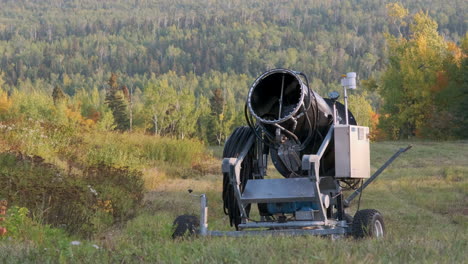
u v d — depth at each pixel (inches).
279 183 380.5
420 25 2979.8
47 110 3408.0
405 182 996.6
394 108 2933.1
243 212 383.2
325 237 366.6
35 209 463.8
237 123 6053.2
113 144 1082.7
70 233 450.9
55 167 708.0
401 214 666.2
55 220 460.4
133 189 709.9
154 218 562.3
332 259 261.7
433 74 2755.9
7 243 355.6
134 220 547.8
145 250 292.8
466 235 407.2
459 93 2701.8
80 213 488.4
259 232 361.1
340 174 389.1
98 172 728.3
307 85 389.1
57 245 329.1
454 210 699.4
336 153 389.7
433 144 2017.7
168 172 1094.4
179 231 375.6
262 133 402.6
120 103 5590.6
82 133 1163.3
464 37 2908.5
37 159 692.1
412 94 2810.0
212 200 749.3
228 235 362.3
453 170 1197.1
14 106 3297.2
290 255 272.5
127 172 797.9
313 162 362.0
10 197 478.0
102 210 535.2
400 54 2906.0
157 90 4911.4
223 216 624.1
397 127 2965.1
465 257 279.9
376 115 4318.4
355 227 372.5
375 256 273.9
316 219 376.8
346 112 404.5
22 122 981.8
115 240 373.7
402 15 3678.6
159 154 1211.9
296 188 375.6
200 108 6028.5
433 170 1232.2
